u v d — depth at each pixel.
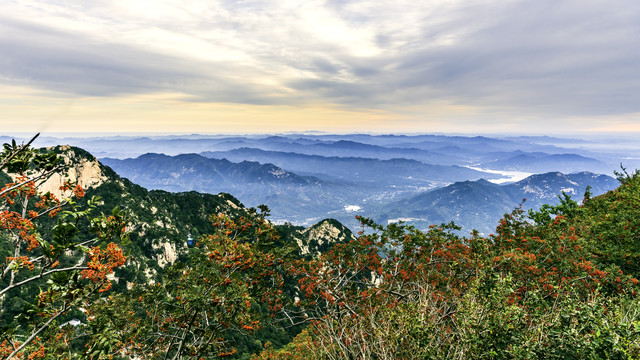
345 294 16.28
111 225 6.51
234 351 15.11
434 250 17.83
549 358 6.67
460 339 7.27
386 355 7.55
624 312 7.70
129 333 13.98
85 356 7.86
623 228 14.64
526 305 8.52
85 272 6.38
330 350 9.52
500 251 14.06
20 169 6.27
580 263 11.97
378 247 19.00
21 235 6.09
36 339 12.12
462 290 12.05
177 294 13.93
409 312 8.59
